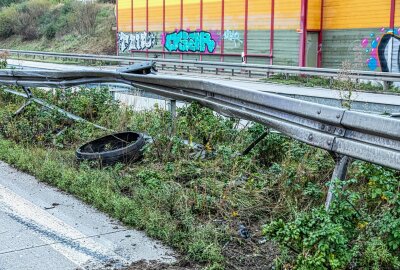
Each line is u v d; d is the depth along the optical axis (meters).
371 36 26.97
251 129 7.64
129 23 42.56
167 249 5.27
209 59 35.78
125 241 5.46
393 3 25.91
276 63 31.03
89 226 5.88
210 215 5.92
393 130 4.75
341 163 5.40
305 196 6.02
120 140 8.70
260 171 7.04
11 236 5.63
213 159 7.64
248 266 4.84
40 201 6.72
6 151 8.84
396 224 4.58
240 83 26.14
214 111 8.22
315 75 25.47
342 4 28.17
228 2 33.88
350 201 4.95
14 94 12.74
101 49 50.44
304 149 7.02
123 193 6.76
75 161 8.10
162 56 39.66
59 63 39.47
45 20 61.31
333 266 4.16
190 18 36.91
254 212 5.98
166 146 7.96
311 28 29.16
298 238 4.38
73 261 5.02
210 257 4.91
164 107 10.97
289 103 6.05
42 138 9.56
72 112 11.04
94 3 57.81
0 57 23.14
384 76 22.94
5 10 66.06
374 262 4.58
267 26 31.41
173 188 6.44
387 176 5.15
